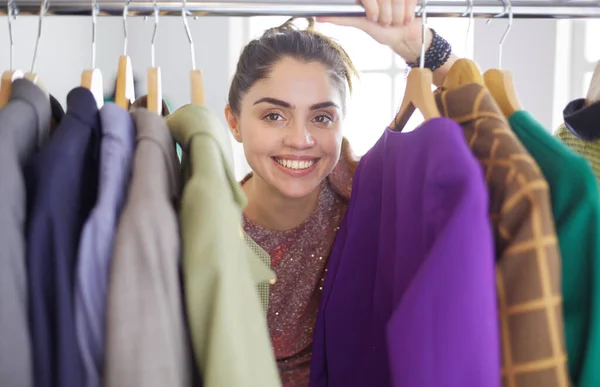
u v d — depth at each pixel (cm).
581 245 54
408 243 63
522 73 311
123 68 66
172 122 63
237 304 50
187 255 51
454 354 50
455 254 50
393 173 71
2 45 197
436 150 55
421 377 50
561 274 54
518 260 53
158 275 49
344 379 83
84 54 282
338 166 102
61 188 51
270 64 91
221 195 52
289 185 93
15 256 48
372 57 322
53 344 49
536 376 52
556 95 312
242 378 49
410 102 69
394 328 52
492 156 57
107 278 50
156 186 52
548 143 58
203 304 50
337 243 85
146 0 67
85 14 68
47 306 49
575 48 310
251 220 101
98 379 49
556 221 56
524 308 53
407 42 84
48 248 49
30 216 49
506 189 55
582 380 55
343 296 82
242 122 97
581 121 72
